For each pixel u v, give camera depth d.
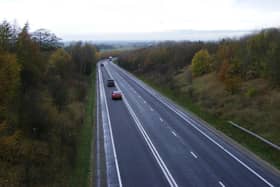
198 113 38.62
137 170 22.25
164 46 95.56
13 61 24.45
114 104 46.12
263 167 22.39
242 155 24.81
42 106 28.23
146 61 87.56
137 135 30.69
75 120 33.75
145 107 43.81
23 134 23.67
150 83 67.94
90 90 59.34
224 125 32.47
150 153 25.64
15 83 24.86
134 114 39.62
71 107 38.41
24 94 28.59
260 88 37.47
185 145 27.47
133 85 66.38
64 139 26.06
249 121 31.23
